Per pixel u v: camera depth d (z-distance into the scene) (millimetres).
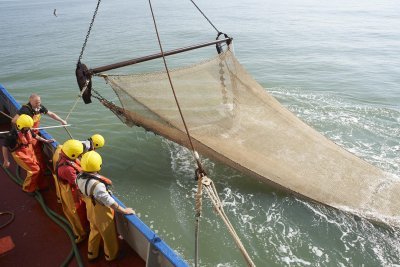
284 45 25375
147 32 34375
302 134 7602
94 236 4168
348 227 6555
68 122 11586
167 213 7027
